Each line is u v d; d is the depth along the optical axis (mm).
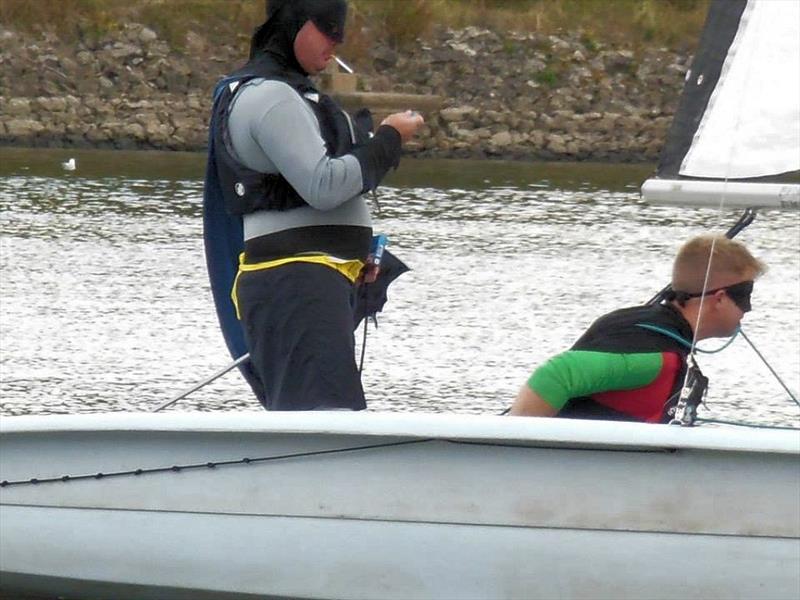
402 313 32875
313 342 14680
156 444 14117
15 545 14539
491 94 81375
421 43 82250
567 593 13672
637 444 13117
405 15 82125
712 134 14125
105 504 14297
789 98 14047
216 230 16031
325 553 13938
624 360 14102
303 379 14719
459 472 13641
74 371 26781
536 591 13711
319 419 13492
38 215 47469
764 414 24734
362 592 13961
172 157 73000
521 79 82062
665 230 48656
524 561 13648
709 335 14609
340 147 14820
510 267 39875
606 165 79188
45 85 77250
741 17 14250
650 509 13445
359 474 13789
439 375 27172
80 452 14297
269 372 15023
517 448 13484
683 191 14008
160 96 78188
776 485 13289
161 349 28719
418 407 24781
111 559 14359
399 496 13758
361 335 30391
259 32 15305
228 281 16188
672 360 14195
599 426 13180
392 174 66125
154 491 14188
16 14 79000
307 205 14875
